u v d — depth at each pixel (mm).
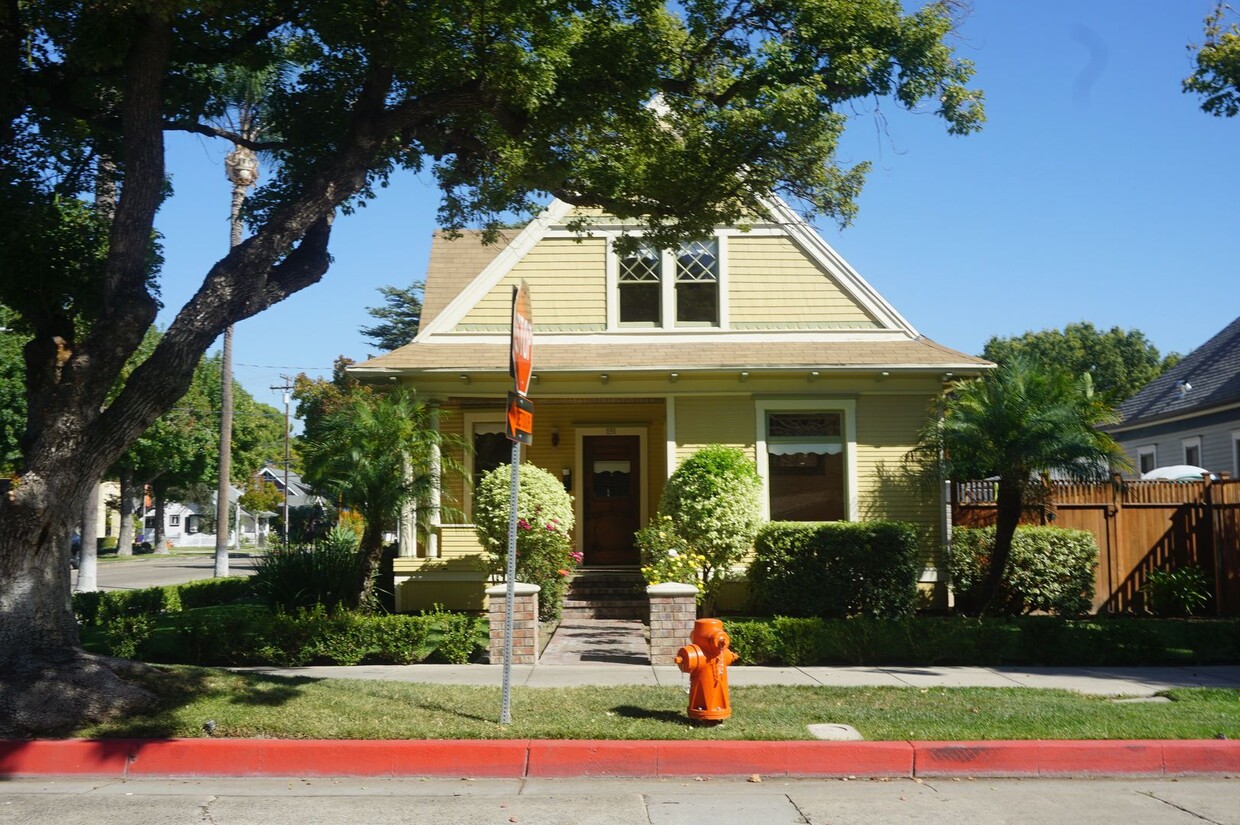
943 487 16141
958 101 10930
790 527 15023
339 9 9688
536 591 12031
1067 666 12102
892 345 16984
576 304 17328
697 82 11539
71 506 8781
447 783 7609
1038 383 14438
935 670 11719
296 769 7809
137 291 9008
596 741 7965
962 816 6676
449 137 11734
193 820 6590
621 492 18781
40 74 10398
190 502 90750
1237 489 16438
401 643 12109
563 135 11594
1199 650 12578
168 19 8711
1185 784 7590
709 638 8445
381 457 14102
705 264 17500
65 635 8805
